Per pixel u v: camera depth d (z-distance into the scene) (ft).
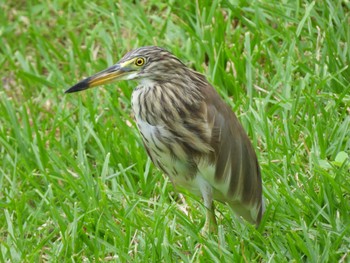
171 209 33.06
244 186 32.94
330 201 32.55
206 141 32.14
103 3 47.98
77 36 47.70
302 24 40.88
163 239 31.78
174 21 45.34
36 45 46.68
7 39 48.47
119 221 34.55
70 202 36.24
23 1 50.49
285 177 34.01
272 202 33.14
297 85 39.34
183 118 32.17
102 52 45.62
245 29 43.78
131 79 32.55
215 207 35.58
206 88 32.78
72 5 48.85
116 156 38.04
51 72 44.75
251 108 37.83
